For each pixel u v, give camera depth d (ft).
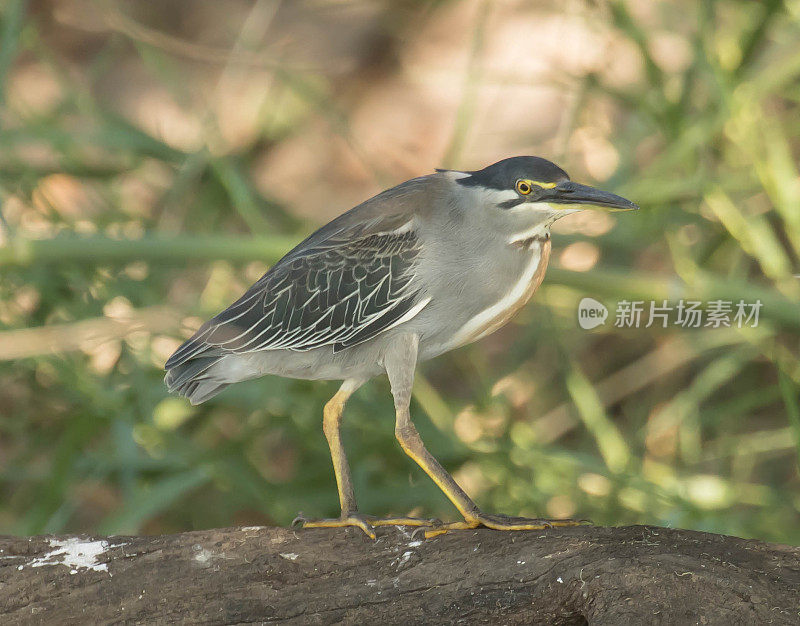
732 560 19.10
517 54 51.37
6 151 38.65
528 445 35.27
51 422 39.58
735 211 33.09
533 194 22.63
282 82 45.93
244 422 40.50
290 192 49.90
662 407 43.93
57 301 36.40
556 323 39.11
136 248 30.83
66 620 20.12
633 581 18.11
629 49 44.68
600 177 43.70
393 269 23.35
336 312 23.67
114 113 39.73
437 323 23.61
